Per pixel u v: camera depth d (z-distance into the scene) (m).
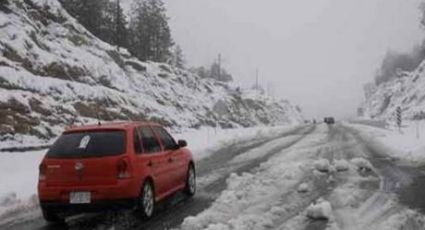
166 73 64.81
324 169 15.31
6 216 10.48
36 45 36.12
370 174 14.57
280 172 15.05
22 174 16.38
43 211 9.21
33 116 25.27
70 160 8.96
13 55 31.59
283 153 21.69
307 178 13.85
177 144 11.51
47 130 25.23
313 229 8.55
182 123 48.44
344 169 15.37
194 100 63.12
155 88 54.81
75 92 32.34
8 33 33.53
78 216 10.16
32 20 40.56
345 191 11.77
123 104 37.88
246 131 50.09
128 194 8.85
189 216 9.74
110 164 8.86
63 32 43.97
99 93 35.00
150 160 9.73
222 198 11.27
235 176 14.53
